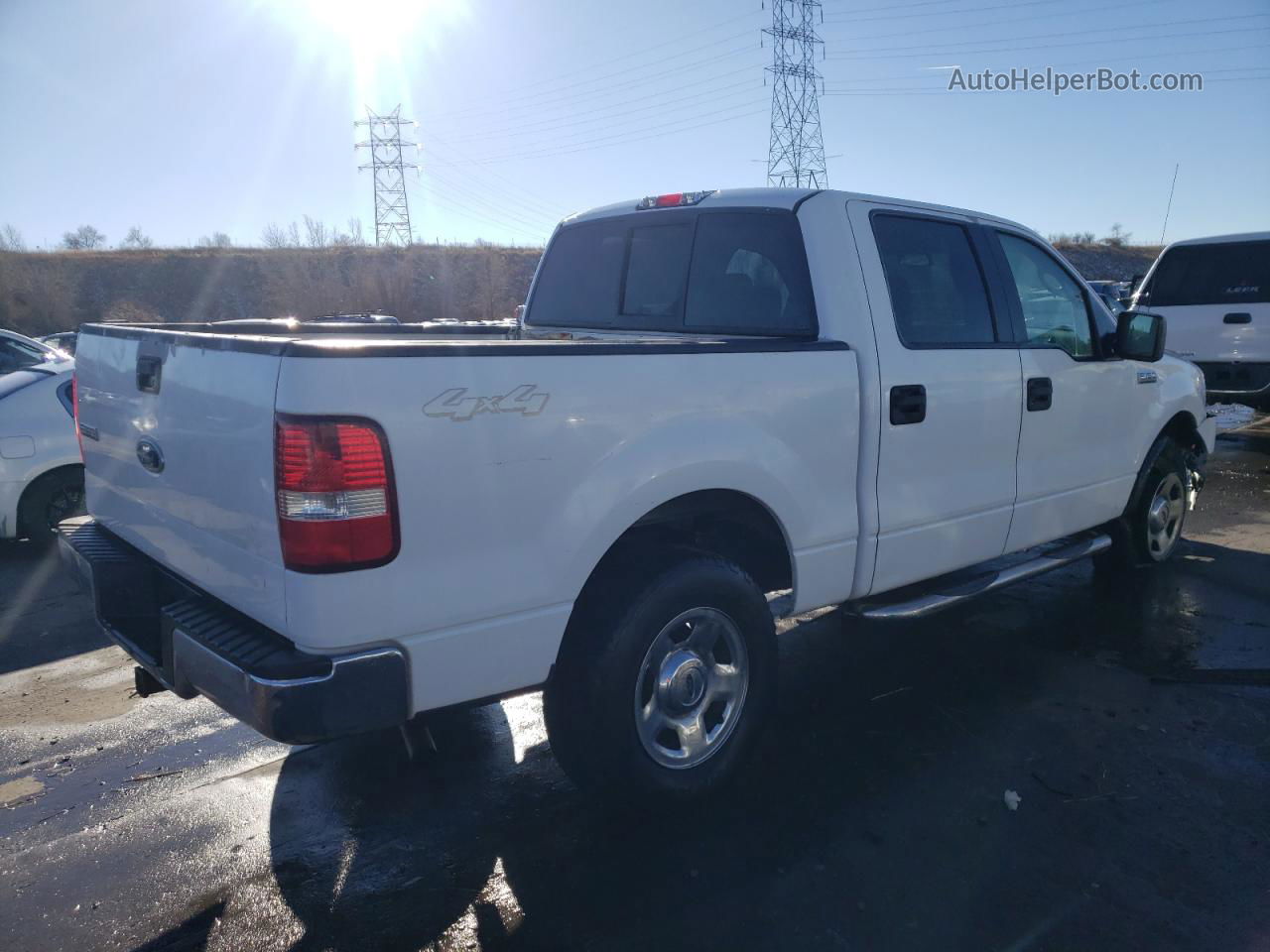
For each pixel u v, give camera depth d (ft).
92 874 9.64
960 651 15.34
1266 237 32.83
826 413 11.30
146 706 13.89
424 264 175.01
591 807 10.84
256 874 9.62
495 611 8.75
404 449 8.02
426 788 11.32
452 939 8.58
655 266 13.93
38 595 19.07
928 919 8.73
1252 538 21.75
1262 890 9.14
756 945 8.41
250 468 8.21
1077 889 9.17
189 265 165.17
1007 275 14.28
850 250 12.00
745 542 11.92
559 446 8.96
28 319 141.69
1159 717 12.83
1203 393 19.25
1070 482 15.40
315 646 7.97
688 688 10.39
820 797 10.91
